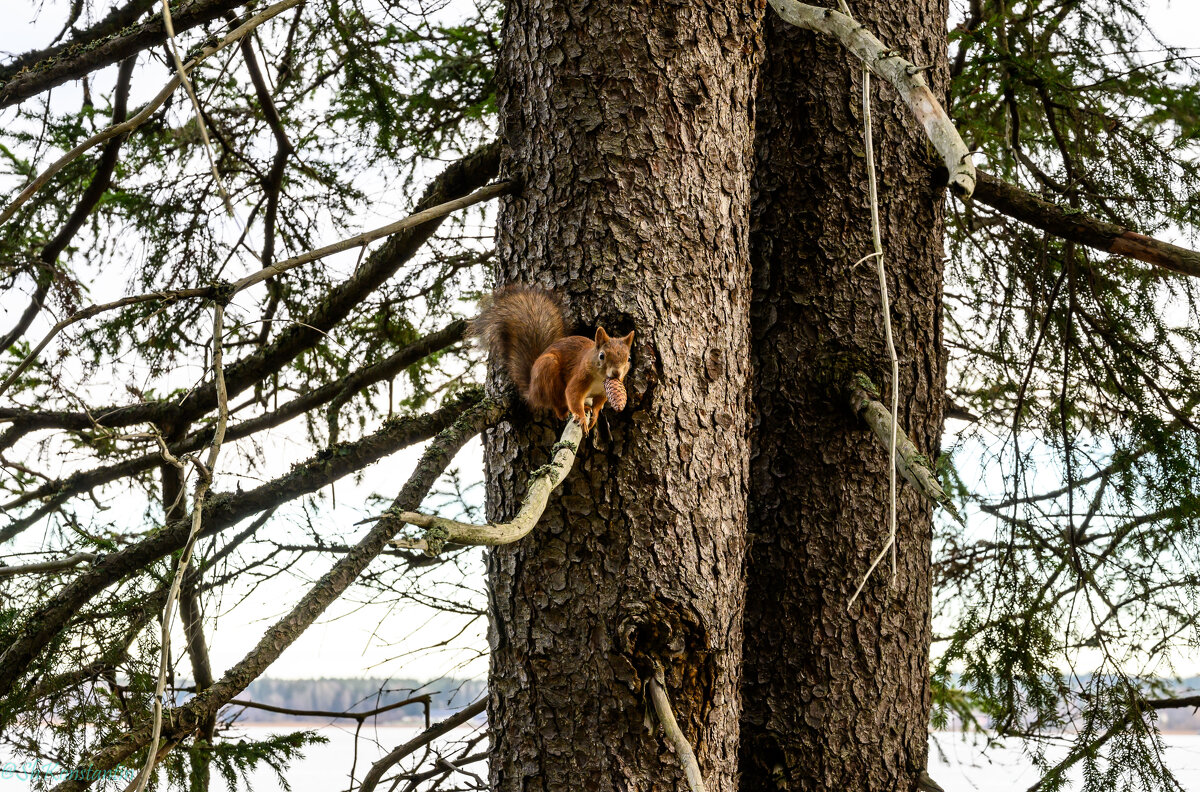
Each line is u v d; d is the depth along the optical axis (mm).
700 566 3375
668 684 3240
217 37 2916
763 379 4797
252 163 6348
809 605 4562
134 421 5453
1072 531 5707
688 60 3637
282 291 6336
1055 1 6164
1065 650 5656
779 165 4918
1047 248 5820
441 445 3100
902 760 4477
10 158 6180
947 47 5129
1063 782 5414
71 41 4824
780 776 4395
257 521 5082
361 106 6250
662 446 3373
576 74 3609
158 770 4711
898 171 4852
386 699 6441
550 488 2889
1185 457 5469
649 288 3453
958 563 7398
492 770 3449
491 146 4805
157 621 4648
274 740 5398
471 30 6254
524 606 3395
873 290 4750
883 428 4176
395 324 6449
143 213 6199
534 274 3602
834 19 2812
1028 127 6469
